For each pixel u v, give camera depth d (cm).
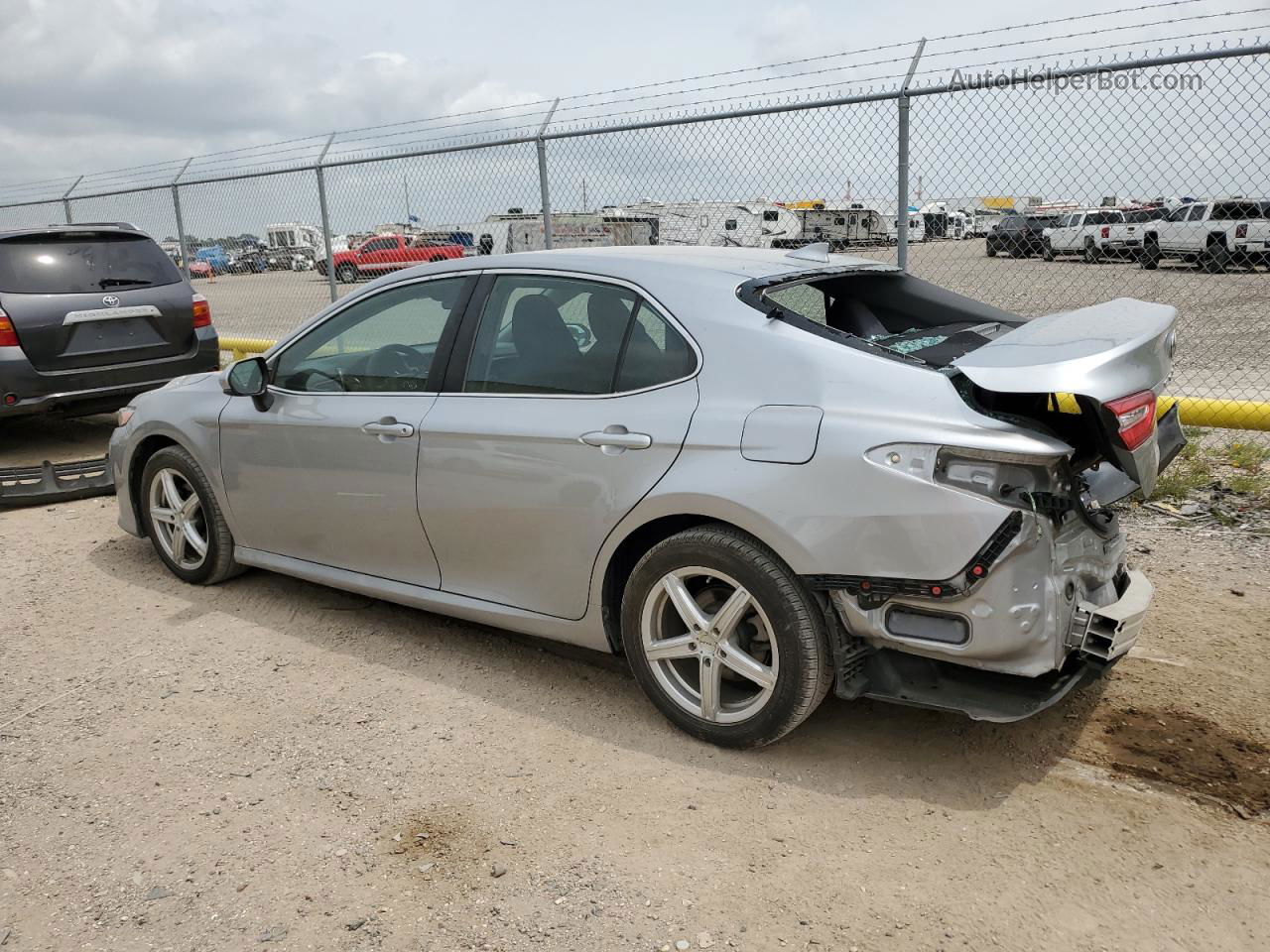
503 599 352
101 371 713
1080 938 227
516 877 254
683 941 229
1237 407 648
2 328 669
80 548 534
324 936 235
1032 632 259
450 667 377
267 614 435
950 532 255
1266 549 459
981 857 256
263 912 244
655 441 299
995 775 292
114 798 296
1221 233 667
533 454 327
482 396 346
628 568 330
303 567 419
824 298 341
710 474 287
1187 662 355
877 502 262
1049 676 285
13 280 681
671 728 326
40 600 460
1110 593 296
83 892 254
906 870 252
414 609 436
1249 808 272
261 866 262
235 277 1180
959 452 256
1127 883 245
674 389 304
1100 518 295
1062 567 268
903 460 261
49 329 686
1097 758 299
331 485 391
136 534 493
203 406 442
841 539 267
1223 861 251
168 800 294
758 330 295
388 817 282
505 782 297
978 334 327
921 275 669
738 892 245
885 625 272
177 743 327
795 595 280
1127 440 250
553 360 333
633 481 304
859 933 230
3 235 684
